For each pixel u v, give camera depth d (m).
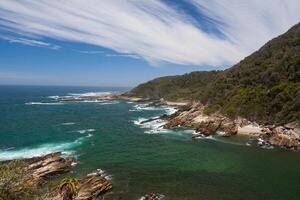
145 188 46.81
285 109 88.94
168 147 74.62
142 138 85.69
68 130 98.50
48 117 131.62
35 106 181.88
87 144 77.31
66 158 60.94
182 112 116.81
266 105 95.75
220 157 65.19
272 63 116.25
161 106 182.50
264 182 49.72
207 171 55.50
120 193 44.72
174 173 54.25
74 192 39.25
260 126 91.56
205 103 123.38
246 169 56.66
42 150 70.00
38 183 45.12
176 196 43.75
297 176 52.66
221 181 50.25
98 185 45.00
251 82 113.94
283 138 74.81
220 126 94.12
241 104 100.94
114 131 96.88
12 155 65.19
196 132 92.25
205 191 45.75
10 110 158.25
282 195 44.41
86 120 122.75
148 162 61.22
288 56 110.25
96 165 58.66
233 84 120.69
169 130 97.62
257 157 65.06
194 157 65.25
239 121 95.94
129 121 119.38
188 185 48.22
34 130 97.62
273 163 60.59
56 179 49.94
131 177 51.91
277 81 105.38
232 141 80.88
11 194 26.41
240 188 47.03
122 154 67.56
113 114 143.50
